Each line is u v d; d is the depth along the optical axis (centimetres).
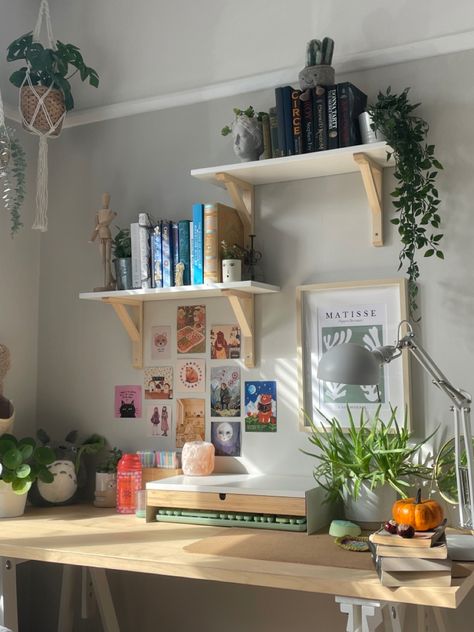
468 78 254
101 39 322
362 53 268
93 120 321
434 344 251
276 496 238
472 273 248
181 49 307
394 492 236
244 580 192
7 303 310
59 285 322
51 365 321
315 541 224
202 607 282
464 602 242
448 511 243
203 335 291
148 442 298
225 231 271
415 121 252
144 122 311
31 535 239
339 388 263
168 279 275
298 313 270
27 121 288
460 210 251
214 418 286
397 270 260
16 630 234
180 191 302
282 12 289
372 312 260
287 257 278
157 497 257
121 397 305
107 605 276
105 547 221
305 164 258
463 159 252
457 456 211
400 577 177
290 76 282
